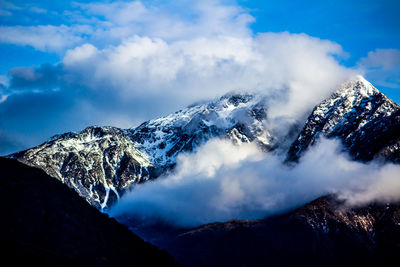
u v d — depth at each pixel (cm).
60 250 18725
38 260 17012
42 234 19100
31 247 17700
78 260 18462
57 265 17200
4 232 18300
